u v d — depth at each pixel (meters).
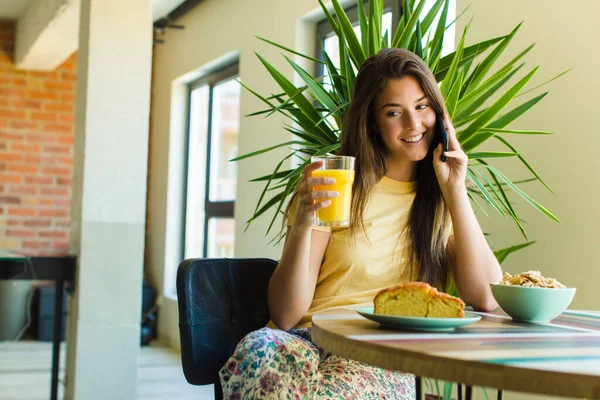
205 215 5.68
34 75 6.37
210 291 1.65
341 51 2.25
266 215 4.25
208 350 1.61
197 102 6.03
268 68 2.27
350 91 2.18
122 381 3.34
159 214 6.19
